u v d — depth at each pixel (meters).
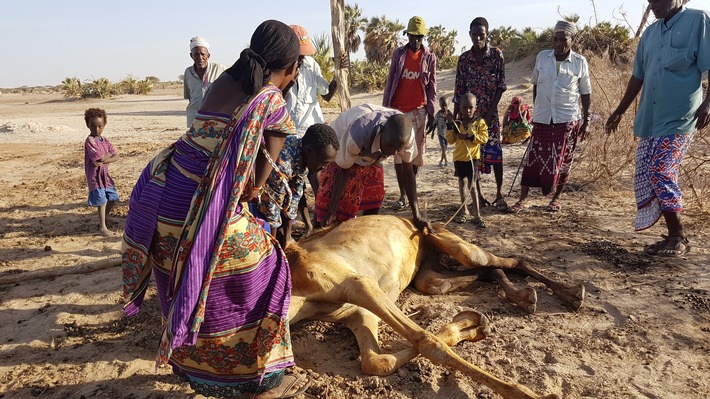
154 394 3.63
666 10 5.57
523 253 5.93
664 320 4.41
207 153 2.79
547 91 7.16
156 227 2.86
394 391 3.60
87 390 3.71
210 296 2.87
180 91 57.88
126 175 10.92
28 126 19.11
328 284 4.02
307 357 4.05
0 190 9.98
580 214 7.28
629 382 3.63
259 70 2.80
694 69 5.48
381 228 4.86
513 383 3.31
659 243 5.81
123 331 4.54
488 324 4.02
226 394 3.16
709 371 3.73
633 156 8.34
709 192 6.87
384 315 3.81
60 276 5.74
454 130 7.02
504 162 10.93
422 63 7.18
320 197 5.70
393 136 4.67
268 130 2.85
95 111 6.95
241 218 2.90
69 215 8.15
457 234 6.59
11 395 3.68
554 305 4.77
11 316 4.87
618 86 8.66
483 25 7.27
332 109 25.20
